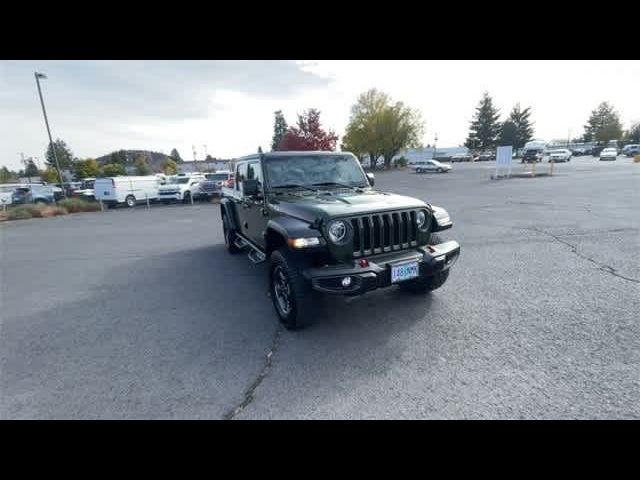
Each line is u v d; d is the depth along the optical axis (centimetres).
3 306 470
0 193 2317
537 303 398
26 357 327
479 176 2920
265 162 453
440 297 427
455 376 270
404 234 358
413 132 5119
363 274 308
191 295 485
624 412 225
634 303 388
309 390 261
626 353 291
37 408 252
